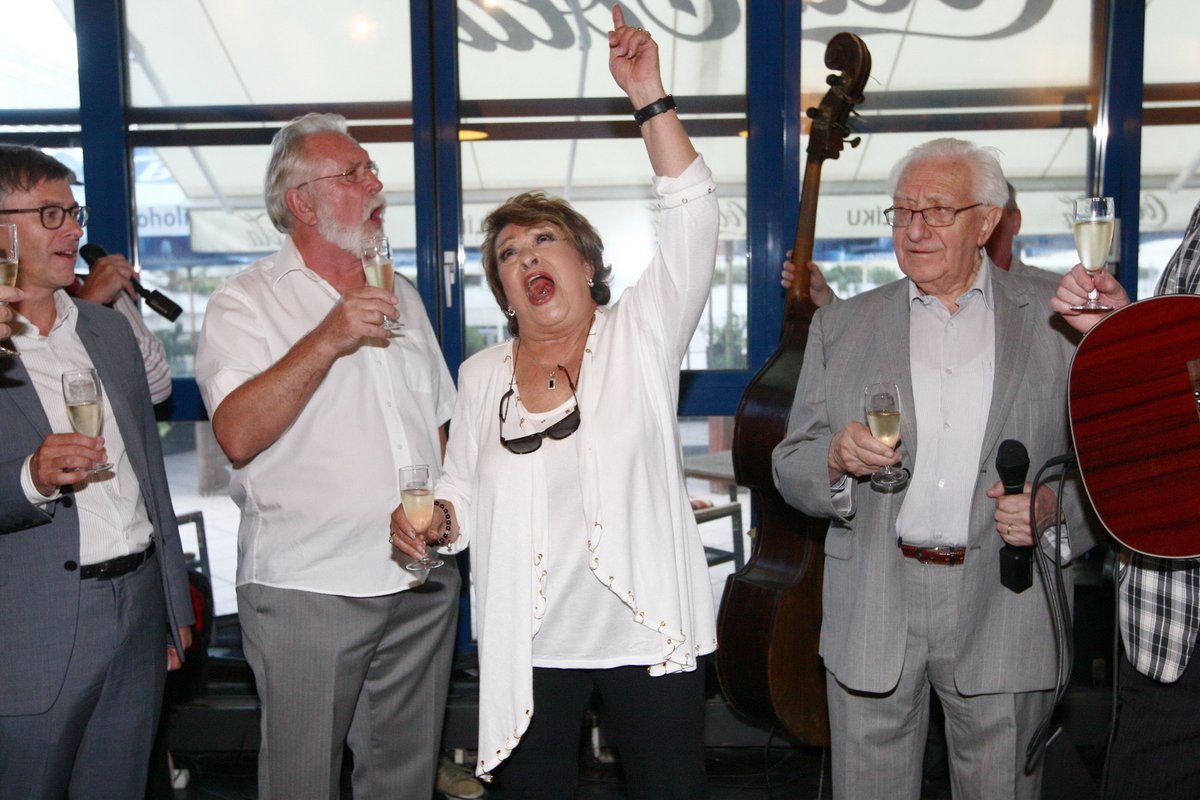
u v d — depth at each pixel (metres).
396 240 3.49
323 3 3.45
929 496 2.01
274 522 2.26
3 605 2.03
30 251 2.08
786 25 3.37
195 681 3.20
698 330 3.53
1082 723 3.03
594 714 3.27
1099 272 1.77
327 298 2.36
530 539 1.93
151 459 2.34
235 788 3.23
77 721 2.09
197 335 3.59
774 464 2.22
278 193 2.36
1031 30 3.38
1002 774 2.00
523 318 2.05
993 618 1.99
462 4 3.44
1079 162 3.42
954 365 2.06
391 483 2.28
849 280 3.47
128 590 2.16
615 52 1.93
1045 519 1.93
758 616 2.67
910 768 2.10
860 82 2.83
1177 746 1.78
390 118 3.48
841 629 2.09
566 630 1.93
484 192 3.50
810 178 2.87
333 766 2.27
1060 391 2.00
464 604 3.45
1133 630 1.80
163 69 3.48
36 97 3.49
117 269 2.77
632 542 1.90
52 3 3.45
